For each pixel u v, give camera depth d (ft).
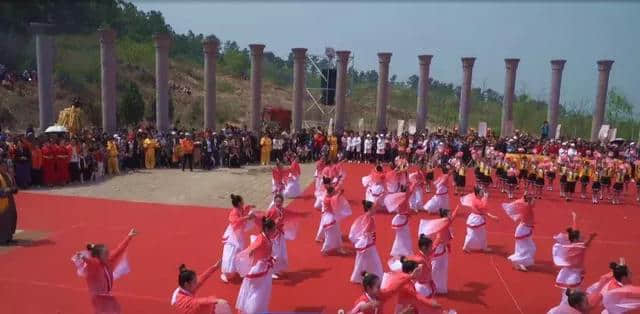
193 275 24.26
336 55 108.88
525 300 35.17
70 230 48.80
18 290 33.88
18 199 61.16
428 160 95.14
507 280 38.91
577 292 24.26
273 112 144.56
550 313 25.38
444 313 28.30
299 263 41.32
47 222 51.37
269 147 94.89
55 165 69.62
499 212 62.08
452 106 214.90
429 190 74.13
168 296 33.65
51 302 32.12
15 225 44.34
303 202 65.21
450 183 80.69
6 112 112.78
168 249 43.75
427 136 100.68
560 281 34.53
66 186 69.92
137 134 88.22
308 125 134.72
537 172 73.46
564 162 77.46
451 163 79.41
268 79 260.01
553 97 110.83
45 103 83.10
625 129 147.43
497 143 95.96
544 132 110.22
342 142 102.73
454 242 48.78
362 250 36.09
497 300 35.06
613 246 49.47
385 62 110.52
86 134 80.79
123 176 78.64
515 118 175.83
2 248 42.63
